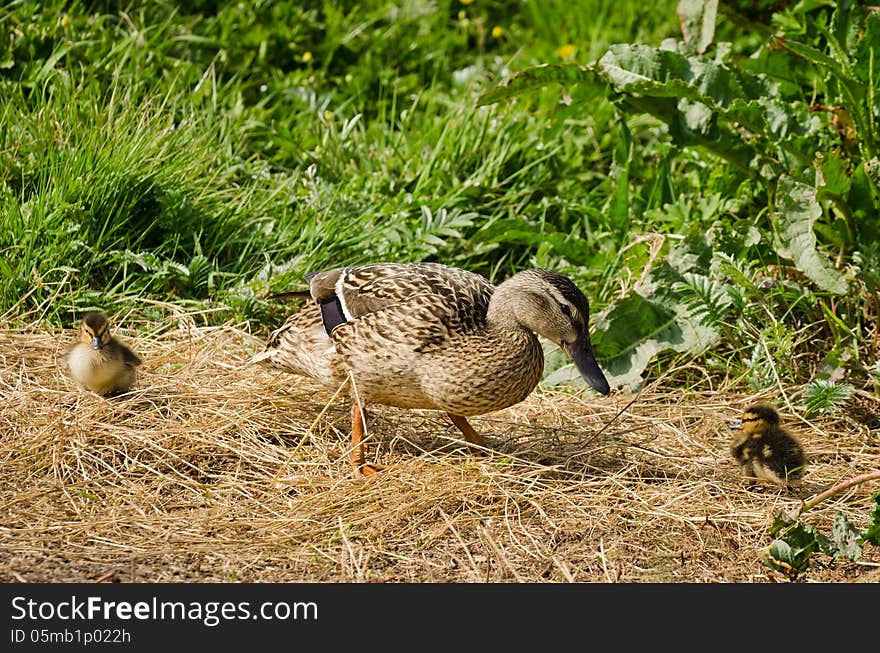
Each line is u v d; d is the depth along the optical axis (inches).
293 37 630.5
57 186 474.0
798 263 448.1
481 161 562.9
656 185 530.3
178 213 485.4
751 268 478.0
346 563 319.3
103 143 495.2
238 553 320.2
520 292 371.9
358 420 379.2
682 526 347.3
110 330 436.1
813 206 451.8
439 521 342.6
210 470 369.7
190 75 582.9
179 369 424.5
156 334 452.4
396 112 623.8
